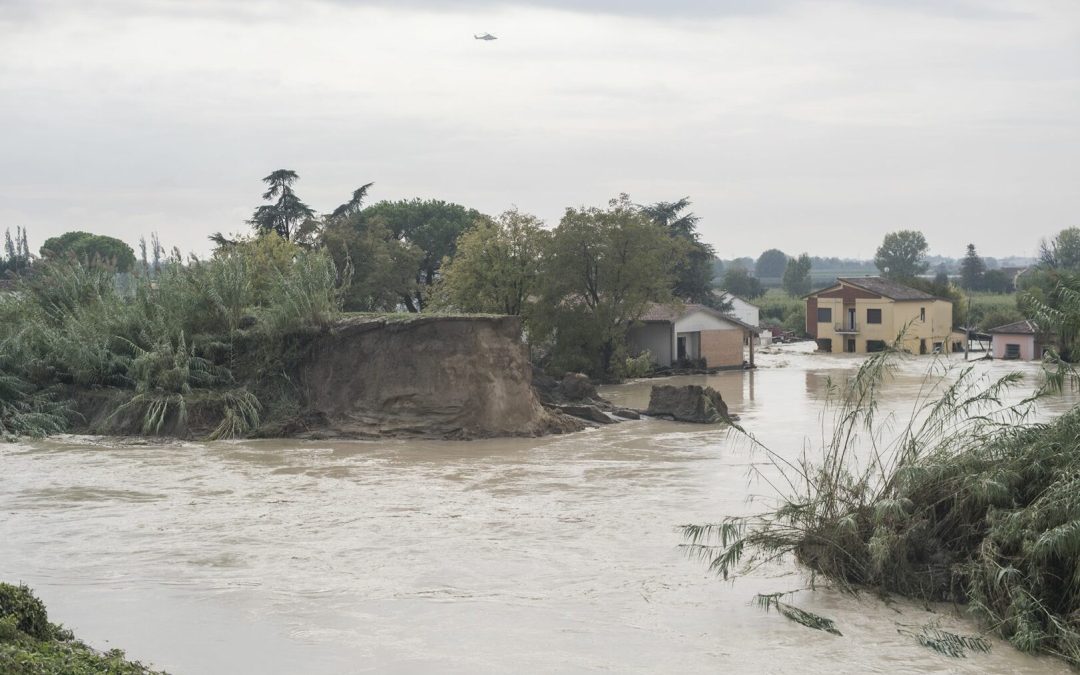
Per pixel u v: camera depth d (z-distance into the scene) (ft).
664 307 223.71
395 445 107.76
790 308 432.66
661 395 132.26
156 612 49.37
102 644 44.70
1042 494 48.44
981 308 361.51
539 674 41.55
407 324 116.88
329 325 120.47
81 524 68.44
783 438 109.70
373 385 116.37
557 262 194.29
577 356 194.90
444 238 275.80
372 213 282.97
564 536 64.80
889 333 282.56
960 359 254.88
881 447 100.17
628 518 69.97
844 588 52.19
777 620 48.34
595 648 44.60
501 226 200.34
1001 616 46.14
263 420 116.26
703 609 50.08
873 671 41.88
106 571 56.59
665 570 56.90
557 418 120.47
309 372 119.65
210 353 121.70
